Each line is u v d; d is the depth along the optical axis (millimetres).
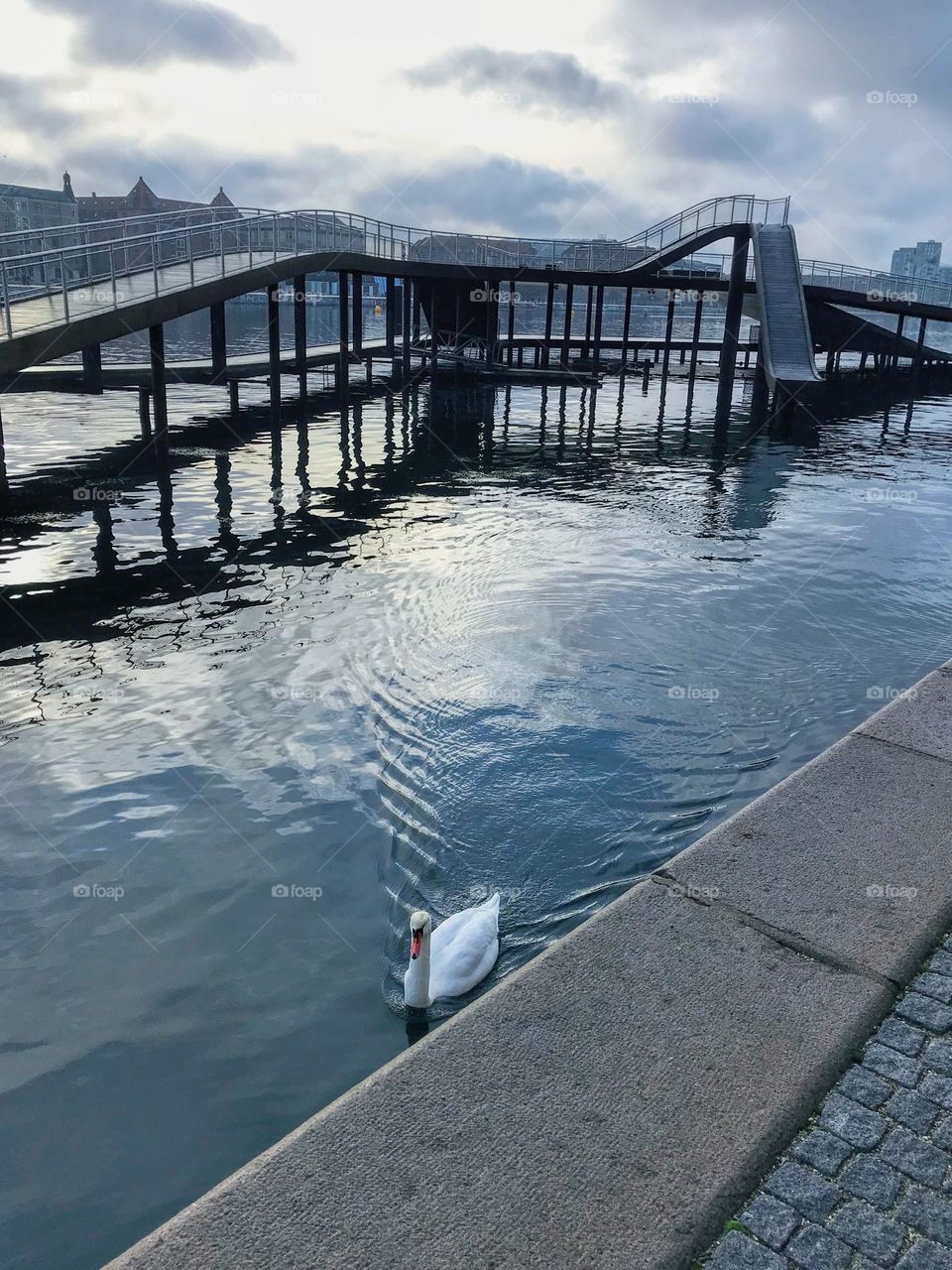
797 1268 2639
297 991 5914
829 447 28812
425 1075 3266
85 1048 5395
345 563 14969
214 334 30125
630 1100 3162
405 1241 2672
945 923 4105
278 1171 2895
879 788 5234
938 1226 2777
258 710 9648
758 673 10945
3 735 9039
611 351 60000
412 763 8703
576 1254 2643
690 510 19734
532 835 7641
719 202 41500
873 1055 3406
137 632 11758
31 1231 4258
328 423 30500
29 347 17109
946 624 12922
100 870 7062
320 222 28766
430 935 5770
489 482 22031
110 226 21438
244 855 7293
